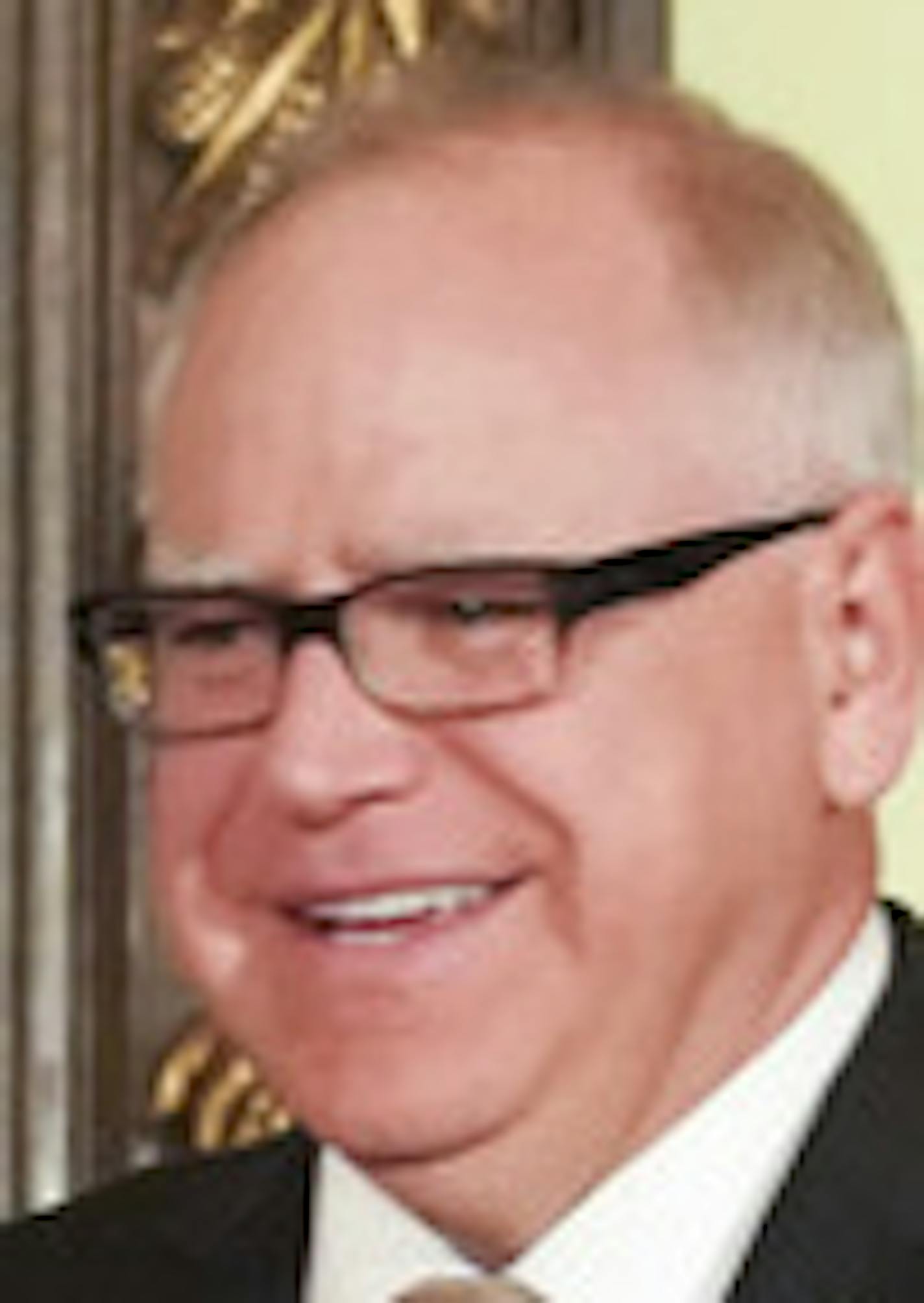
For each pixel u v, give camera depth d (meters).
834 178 5.51
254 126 5.35
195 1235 3.53
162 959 5.24
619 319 2.79
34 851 5.17
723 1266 2.95
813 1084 3.01
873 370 2.93
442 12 5.42
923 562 2.94
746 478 2.83
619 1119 2.90
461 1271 3.03
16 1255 3.62
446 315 2.77
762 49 5.50
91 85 5.28
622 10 5.39
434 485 2.74
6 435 5.22
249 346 2.81
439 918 2.81
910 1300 2.95
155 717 2.92
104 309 5.26
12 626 5.20
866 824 3.08
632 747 2.78
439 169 2.85
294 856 2.81
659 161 2.88
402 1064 2.83
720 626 2.81
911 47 5.52
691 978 2.89
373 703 2.75
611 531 2.77
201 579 2.81
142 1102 5.23
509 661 2.76
